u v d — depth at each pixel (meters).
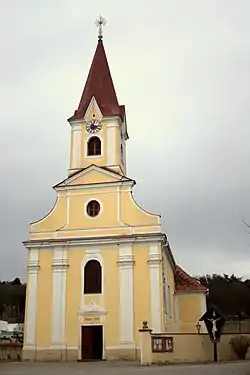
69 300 37.84
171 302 44.69
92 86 45.25
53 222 40.31
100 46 48.12
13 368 28.42
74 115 43.91
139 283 37.09
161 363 30.27
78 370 26.09
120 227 39.00
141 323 36.12
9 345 39.25
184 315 47.56
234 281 96.31
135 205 39.47
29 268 39.12
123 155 44.59
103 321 36.81
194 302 47.78
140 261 37.62
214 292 92.19
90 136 42.91
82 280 38.09
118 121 43.06
